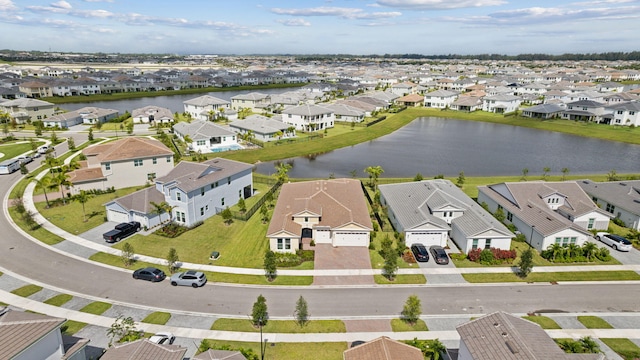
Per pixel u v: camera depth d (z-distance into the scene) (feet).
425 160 295.48
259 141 335.26
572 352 95.81
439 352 96.63
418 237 153.69
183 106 556.10
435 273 135.54
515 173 261.03
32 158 271.69
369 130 396.98
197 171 179.93
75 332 104.06
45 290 123.34
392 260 127.95
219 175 187.42
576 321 110.63
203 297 121.19
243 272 135.85
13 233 163.02
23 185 222.89
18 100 427.74
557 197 175.52
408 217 160.15
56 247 151.53
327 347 100.32
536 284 129.49
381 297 121.70
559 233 148.25
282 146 323.57
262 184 234.99
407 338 103.50
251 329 106.63
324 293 123.85
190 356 96.53
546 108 458.91
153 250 150.51
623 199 179.83
